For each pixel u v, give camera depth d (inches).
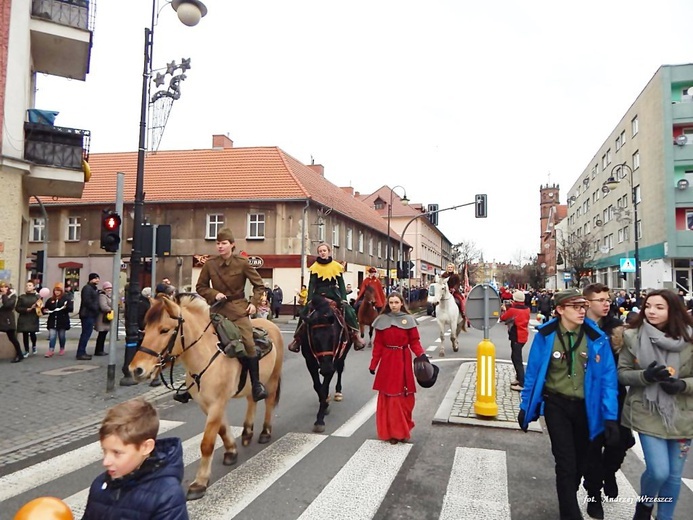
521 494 179.8
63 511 78.9
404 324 244.8
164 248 439.2
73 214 1203.9
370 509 166.4
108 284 531.8
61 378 394.6
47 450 233.8
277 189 1152.8
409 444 239.5
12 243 489.4
